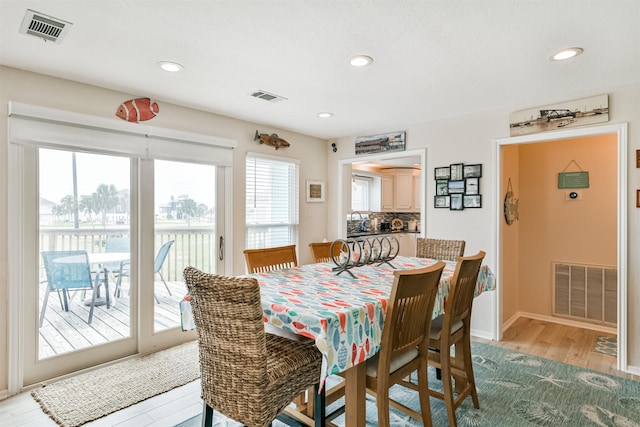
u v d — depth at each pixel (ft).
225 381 4.91
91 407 7.42
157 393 8.02
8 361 7.89
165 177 10.68
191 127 11.24
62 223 8.77
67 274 8.86
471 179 11.84
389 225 25.88
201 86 9.33
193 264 11.35
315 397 5.63
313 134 15.12
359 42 6.91
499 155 11.34
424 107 11.20
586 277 13.12
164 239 10.66
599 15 5.88
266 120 12.76
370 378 5.59
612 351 10.68
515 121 10.99
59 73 8.38
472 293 7.47
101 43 6.93
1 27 6.30
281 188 14.24
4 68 7.89
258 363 4.58
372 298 5.61
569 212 13.51
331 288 6.33
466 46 7.05
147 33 6.55
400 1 5.52
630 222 9.16
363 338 5.08
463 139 12.05
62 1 5.52
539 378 8.84
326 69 8.23
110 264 9.59
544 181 14.01
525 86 9.32
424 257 10.49
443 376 6.61
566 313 13.50
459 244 9.91
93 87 9.18
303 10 5.78
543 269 14.05
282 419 6.33
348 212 16.17
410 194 25.03
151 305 10.33
